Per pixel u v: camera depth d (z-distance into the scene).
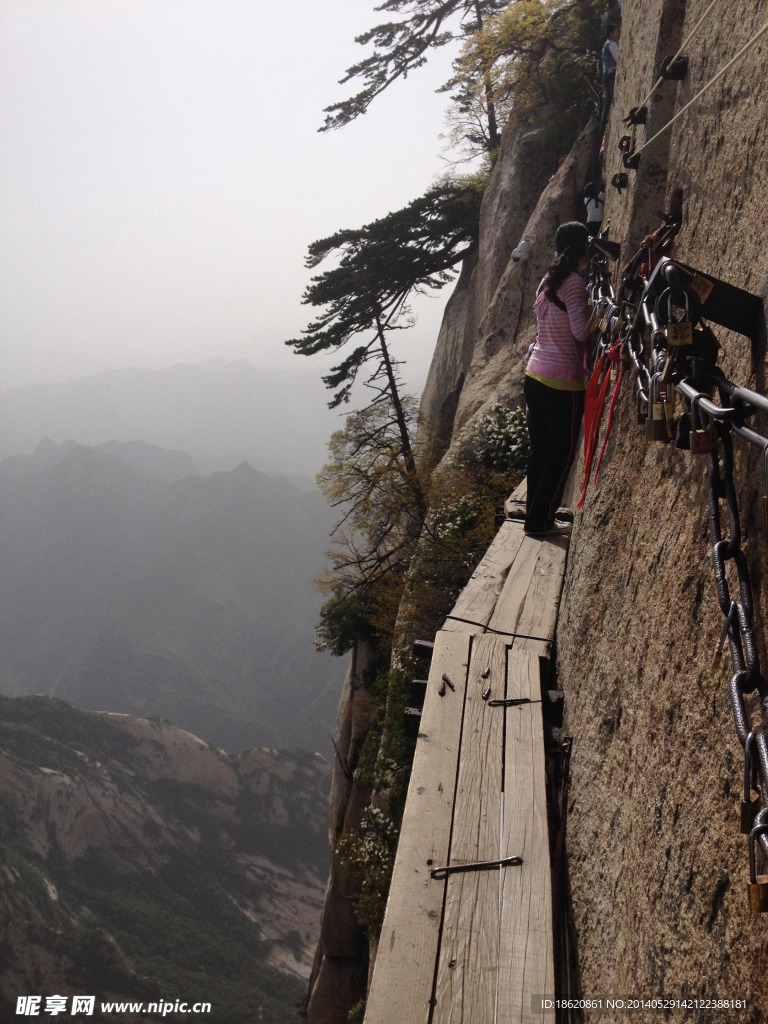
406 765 11.80
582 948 2.63
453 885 2.75
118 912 101.75
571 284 4.96
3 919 86.69
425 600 12.91
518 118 23.19
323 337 24.98
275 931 111.81
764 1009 1.24
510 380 16.67
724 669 1.66
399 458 21.48
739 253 2.09
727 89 2.47
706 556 1.90
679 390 1.93
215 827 123.94
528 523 5.75
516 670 4.05
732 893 1.44
